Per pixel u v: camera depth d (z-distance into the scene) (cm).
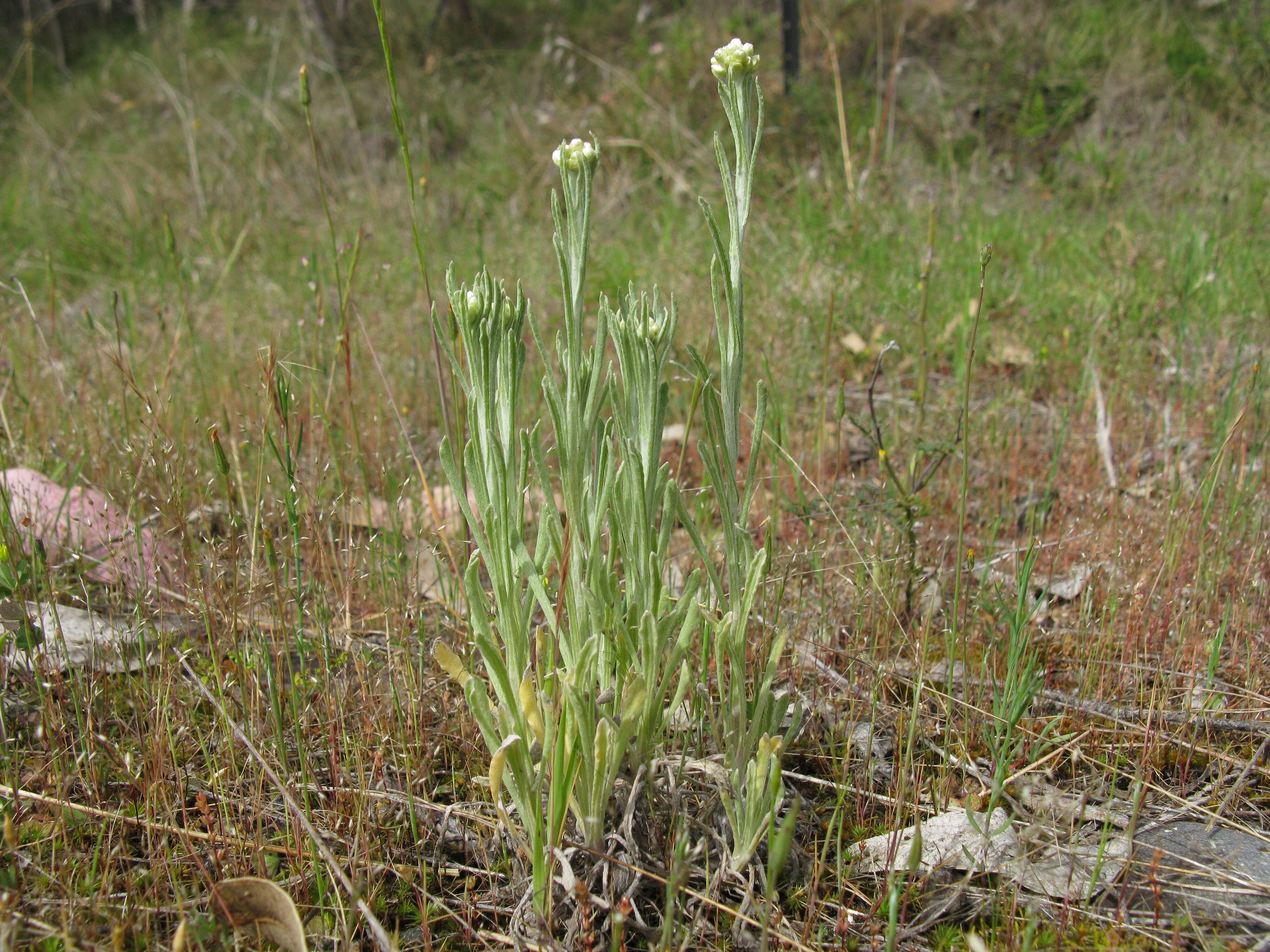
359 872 42
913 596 58
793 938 39
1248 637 54
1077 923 40
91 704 48
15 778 43
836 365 95
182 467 56
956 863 43
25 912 40
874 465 78
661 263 112
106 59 262
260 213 157
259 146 180
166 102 229
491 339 36
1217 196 130
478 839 44
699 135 161
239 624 55
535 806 38
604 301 37
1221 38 173
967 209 135
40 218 160
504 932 40
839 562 61
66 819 44
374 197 152
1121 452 78
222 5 276
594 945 39
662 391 38
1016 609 53
